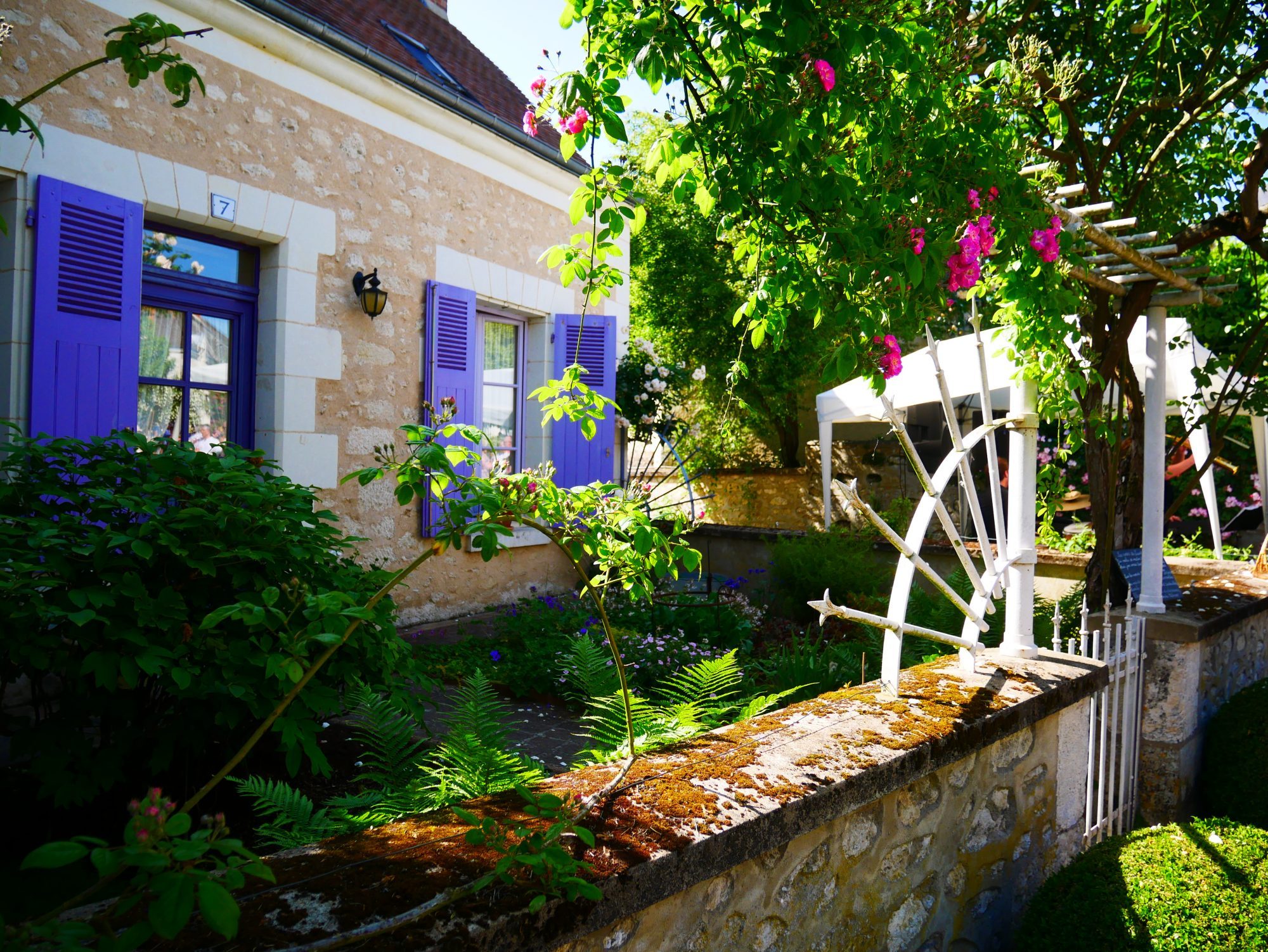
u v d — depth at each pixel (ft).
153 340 17.31
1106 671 10.05
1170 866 8.02
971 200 7.96
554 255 8.11
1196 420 19.08
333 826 7.34
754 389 43.55
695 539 30.68
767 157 7.12
